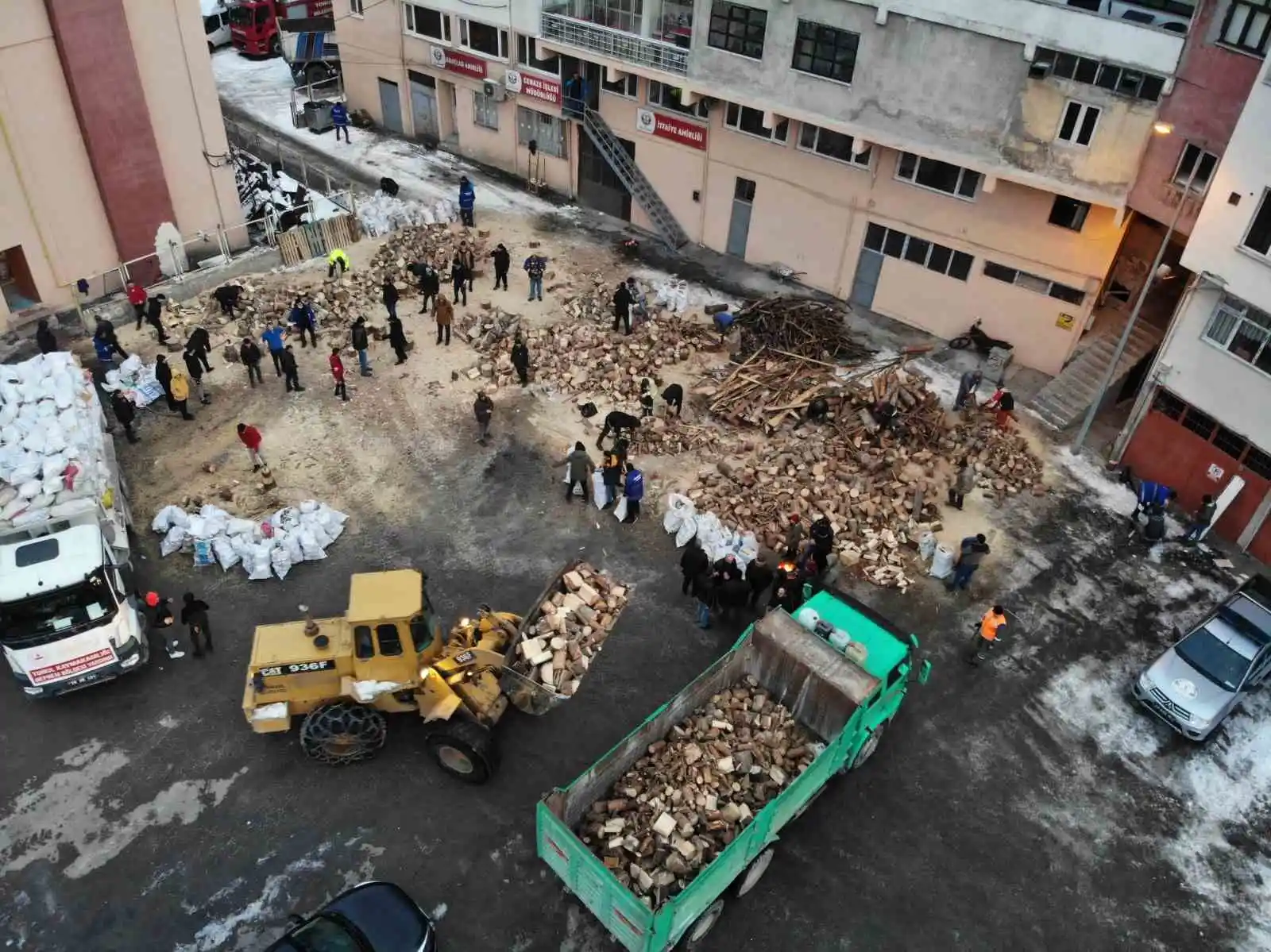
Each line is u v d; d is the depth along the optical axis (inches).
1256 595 709.3
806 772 541.6
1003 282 1014.4
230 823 579.5
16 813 580.4
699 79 1082.7
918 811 612.7
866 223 1086.4
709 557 772.0
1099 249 930.7
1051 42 836.0
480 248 1206.3
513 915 543.8
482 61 1316.4
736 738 601.6
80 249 1051.9
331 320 1048.8
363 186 1344.7
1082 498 881.5
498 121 1373.0
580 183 1338.6
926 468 881.5
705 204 1220.5
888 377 946.7
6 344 1004.6
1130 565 812.6
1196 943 552.7
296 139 1467.8
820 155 1082.1
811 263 1165.1
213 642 694.5
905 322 1119.6
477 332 1034.1
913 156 1013.2
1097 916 562.6
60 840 567.5
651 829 546.6
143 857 561.0
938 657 720.3
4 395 774.5
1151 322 1053.2
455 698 581.9
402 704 604.7
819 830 597.6
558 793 508.7
